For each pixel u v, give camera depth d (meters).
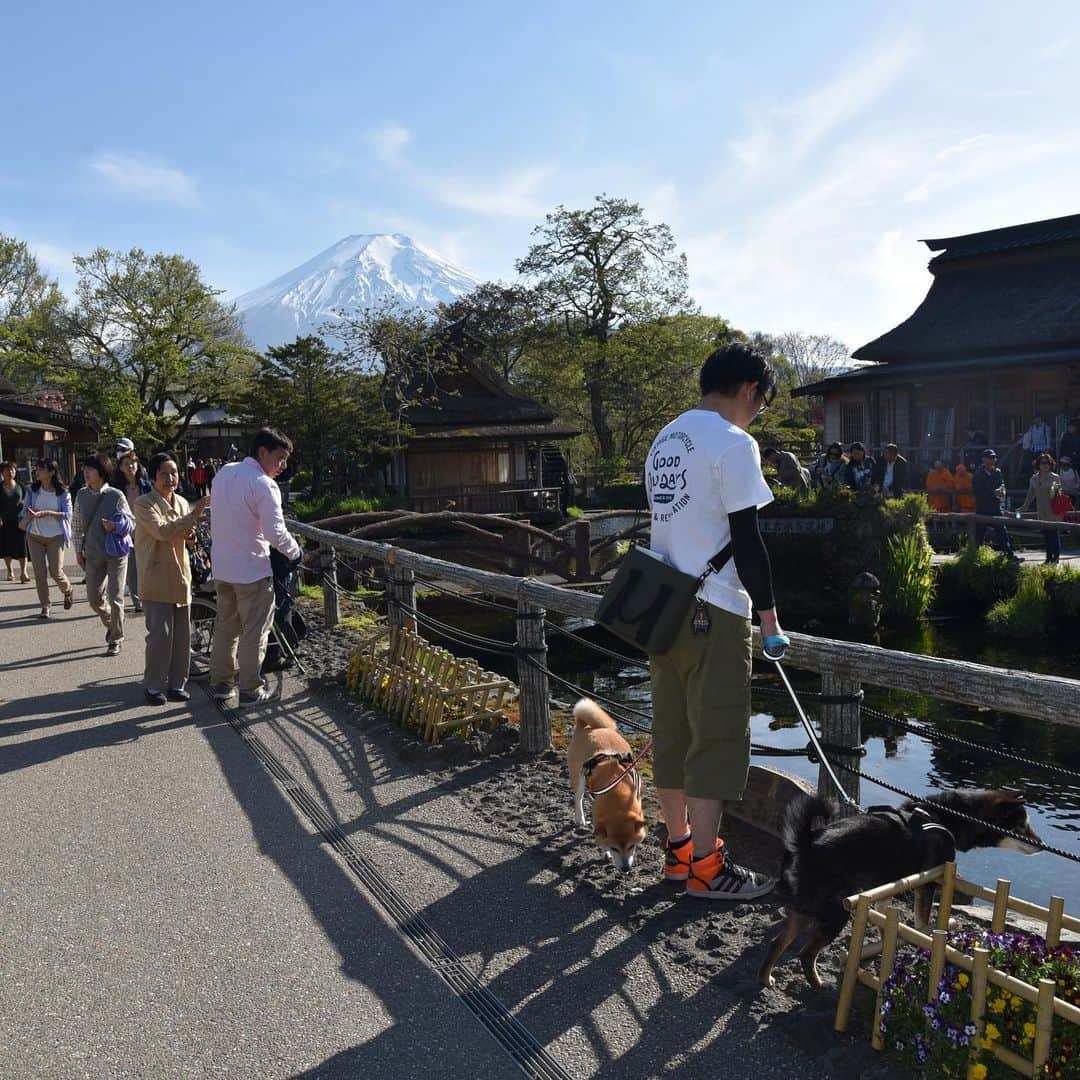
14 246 59.38
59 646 9.16
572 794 4.96
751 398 3.45
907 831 3.08
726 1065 2.71
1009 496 22.25
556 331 49.25
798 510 16.50
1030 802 7.43
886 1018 2.67
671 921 3.57
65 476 32.75
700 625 3.36
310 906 3.79
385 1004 3.09
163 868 4.17
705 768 3.46
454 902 3.80
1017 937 2.82
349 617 10.50
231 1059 2.82
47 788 5.20
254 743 5.97
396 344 36.41
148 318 50.88
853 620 15.12
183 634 7.09
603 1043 2.84
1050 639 13.54
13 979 3.29
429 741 5.86
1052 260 28.50
